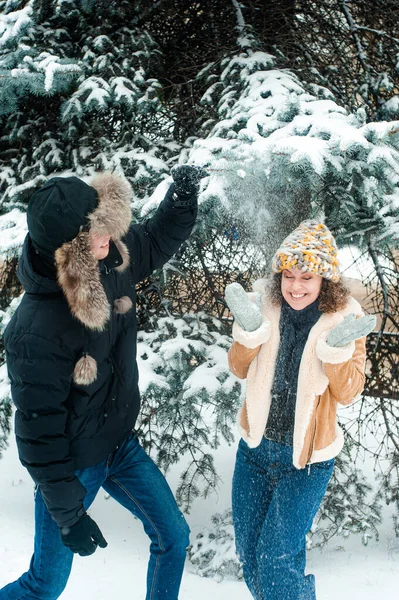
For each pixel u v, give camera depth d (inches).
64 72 136.3
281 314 90.9
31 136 172.1
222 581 137.6
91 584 125.1
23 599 90.4
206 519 170.6
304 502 90.5
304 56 180.7
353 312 87.7
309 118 122.6
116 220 78.6
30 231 77.6
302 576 92.7
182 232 97.3
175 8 181.6
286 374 90.4
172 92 176.4
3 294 182.1
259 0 183.6
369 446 211.5
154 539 93.8
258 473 94.5
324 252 86.3
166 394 150.1
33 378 77.8
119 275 88.0
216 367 146.3
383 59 181.6
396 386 171.5
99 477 91.0
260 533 93.3
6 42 137.9
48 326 77.8
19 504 176.2
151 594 93.0
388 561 145.6
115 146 165.9
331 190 127.1
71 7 163.3
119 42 167.9
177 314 167.8
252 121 131.9
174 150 167.6
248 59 160.1
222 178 121.5
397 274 168.4
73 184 78.2
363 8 186.9
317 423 89.9
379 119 174.7
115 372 87.4
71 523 81.7
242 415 97.0
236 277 172.9
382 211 128.2
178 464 200.1
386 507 174.2
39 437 79.0
